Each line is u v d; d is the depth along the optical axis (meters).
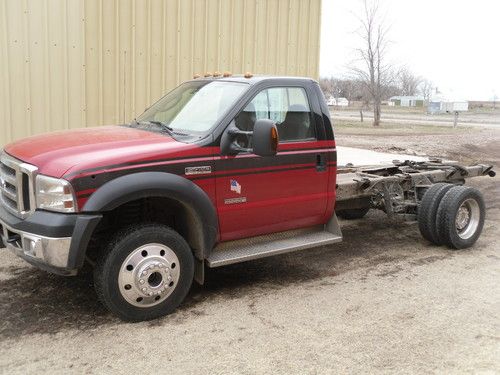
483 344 4.34
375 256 6.64
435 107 52.38
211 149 4.83
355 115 45.06
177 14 9.30
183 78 9.52
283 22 10.44
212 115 5.08
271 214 5.32
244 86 5.23
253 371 3.85
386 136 23.83
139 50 9.06
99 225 4.79
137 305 4.53
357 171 7.37
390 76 34.19
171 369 3.85
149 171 4.49
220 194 4.92
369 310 4.95
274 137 4.54
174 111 5.50
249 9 10.01
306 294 5.32
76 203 4.20
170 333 4.39
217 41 9.76
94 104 8.83
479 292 5.47
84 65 8.67
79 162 4.28
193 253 5.02
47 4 8.31
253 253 5.15
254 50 10.17
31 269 5.75
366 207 7.34
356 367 3.93
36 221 4.25
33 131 8.44
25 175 4.43
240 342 4.27
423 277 5.88
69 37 8.52
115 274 4.38
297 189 5.46
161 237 4.55
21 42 8.21
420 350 4.21
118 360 3.96
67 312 4.75
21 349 4.08
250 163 5.07
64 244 4.18
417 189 7.29
